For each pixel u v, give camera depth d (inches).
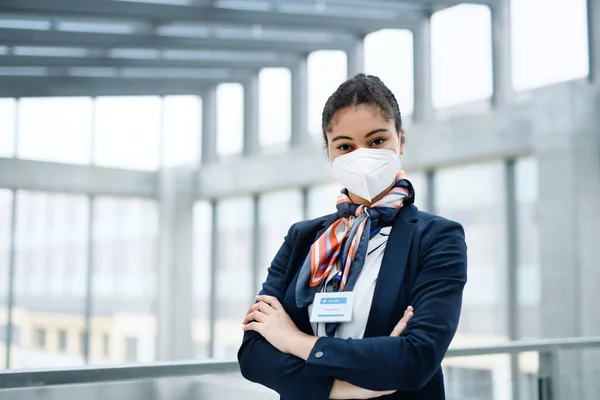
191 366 82.8
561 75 338.0
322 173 431.5
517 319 347.9
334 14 364.5
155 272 531.2
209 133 536.4
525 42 353.1
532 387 115.6
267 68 484.7
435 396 53.8
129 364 78.9
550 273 321.4
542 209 326.0
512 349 110.7
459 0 364.8
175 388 81.8
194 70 479.2
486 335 360.2
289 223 481.7
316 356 51.4
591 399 122.9
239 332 508.4
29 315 483.2
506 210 356.5
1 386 70.0
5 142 484.1
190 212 528.7
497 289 357.4
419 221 56.4
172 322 519.8
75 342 499.2
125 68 433.7
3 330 474.0
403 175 58.0
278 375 54.2
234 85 520.7
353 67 436.8
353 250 54.9
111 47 366.6
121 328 518.3
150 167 528.1
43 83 437.4
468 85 377.7
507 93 362.0
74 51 394.6
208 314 527.2
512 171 355.3
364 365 50.4
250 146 507.8
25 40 343.3
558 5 339.9
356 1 358.0
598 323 306.7
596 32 325.4
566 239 315.6
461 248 54.8
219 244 530.6
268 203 497.7
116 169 512.4
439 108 391.9
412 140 385.4
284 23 358.0
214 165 516.1
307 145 445.1
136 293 525.7
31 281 484.4
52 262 493.4
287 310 57.9
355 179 54.9
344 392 52.6
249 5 342.0
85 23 348.2
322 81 458.9
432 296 52.7
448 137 367.2
